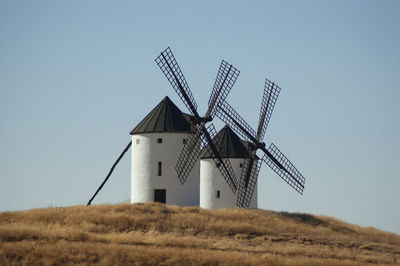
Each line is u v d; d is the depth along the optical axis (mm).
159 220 192750
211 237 182875
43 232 162000
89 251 143375
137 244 160375
